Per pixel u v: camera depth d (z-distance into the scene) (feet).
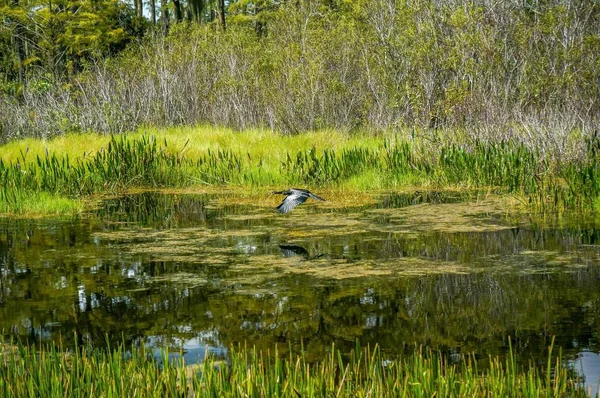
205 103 97.45
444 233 42.75
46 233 45.50
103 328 27.45
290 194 27.30
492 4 90.58
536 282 32.12
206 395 19.56
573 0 94.99
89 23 148.36
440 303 29.48
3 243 42.63
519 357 23.52
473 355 23.27
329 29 103.55
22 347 22.39
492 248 38.73
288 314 28.58
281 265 36.09
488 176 61.21
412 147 68.54
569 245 39.11
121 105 93.45
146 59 108.99
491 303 29.32
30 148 74.69
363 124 87.76
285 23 107.34
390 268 35.04
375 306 29.30
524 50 84.38
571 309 28.27
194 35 108.58
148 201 58.39
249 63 100.37
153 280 33.96
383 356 23.90
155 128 88.84
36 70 139.03
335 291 31.45
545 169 58.29
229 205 55.52
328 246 40.01
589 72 78.38
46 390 19.85
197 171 68.13
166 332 26.89
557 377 20.21
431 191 59.52
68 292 32.27
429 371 19.94
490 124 67.72
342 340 25.53
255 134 82.07
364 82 90.58
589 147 53.67
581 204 49.78
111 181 64.54
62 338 26.40
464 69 80.38
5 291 32.58
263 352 24.56
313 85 88.58
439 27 88.69
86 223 48.91
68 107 91.35
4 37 154.30
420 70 84.07
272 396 19.43
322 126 86.63
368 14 97.71
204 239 42.75
